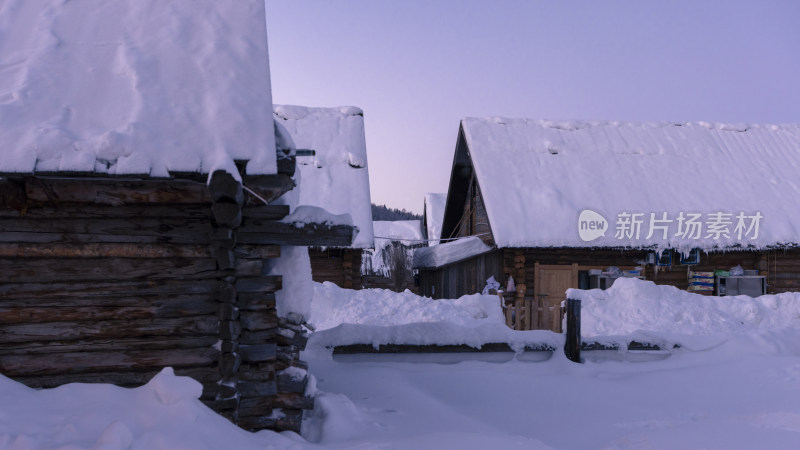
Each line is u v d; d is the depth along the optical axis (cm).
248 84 476
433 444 429
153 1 560
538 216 1636
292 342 478
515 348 744
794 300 1195
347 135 1948
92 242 419
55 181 400
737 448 422
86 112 426
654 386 664
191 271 438
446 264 1875
